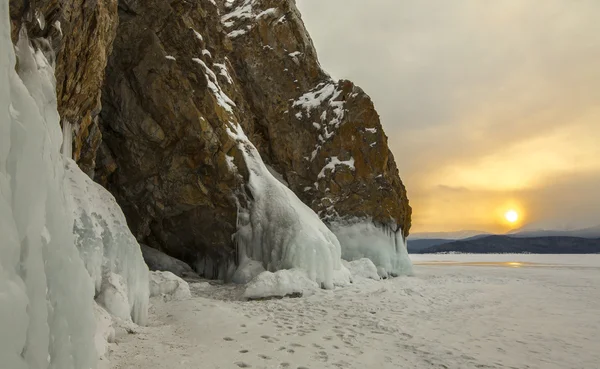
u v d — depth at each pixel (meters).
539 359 5.29
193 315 6.39
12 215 1.89
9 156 2.02
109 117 12.73
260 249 12.41
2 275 1.73
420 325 7.09
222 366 4.22
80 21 5.55
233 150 13.54
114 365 3.87
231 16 19.72
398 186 18.36
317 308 8.24
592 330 7.05
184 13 13.52
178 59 13.16
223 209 13.31
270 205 12.65
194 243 14.16
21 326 1.74
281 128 18.27
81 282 2.71
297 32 19.56
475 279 16.06
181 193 13.18
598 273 20.38
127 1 12.61
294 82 19.00
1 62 1.97
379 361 4.89
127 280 5.68
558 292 12.18
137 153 12.94
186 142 12.79
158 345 4.68
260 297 9.39
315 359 4.76
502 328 7.08
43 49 4.36
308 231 11.59
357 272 13.95
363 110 18.05
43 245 2.34
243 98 18.09
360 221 16.64
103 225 5.43
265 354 4.77
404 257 16.83
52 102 3.53
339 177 17.23
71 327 2.55
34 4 3.95
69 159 5.65
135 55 12.51
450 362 4.99
